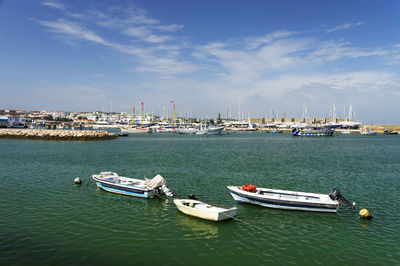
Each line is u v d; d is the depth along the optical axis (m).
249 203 23.89
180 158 54.38
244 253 15.73
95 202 24.17
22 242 16.31
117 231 18.25
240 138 137.88
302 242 17.25
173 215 21.42
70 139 100.75
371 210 23.30
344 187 31.27
